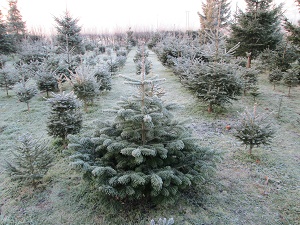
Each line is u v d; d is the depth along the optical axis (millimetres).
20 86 8695
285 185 4320
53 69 11797
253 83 10242
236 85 7480
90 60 16375
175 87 11906
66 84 12453
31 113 8250
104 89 11234
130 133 3625
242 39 14844
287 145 5926
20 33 28516
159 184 2936
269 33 14688
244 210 3666
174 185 3453
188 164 3742
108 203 3699
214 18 22328
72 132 5523
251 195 4023
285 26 9609
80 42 18969
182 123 4070
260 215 3564
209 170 3473
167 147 3557
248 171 4766
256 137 4996
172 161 3783
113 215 3510
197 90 8172
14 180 3998
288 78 9766
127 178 3119
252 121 5105
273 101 9359
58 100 5234
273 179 4488
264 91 10867
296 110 8336
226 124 7246
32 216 3529
